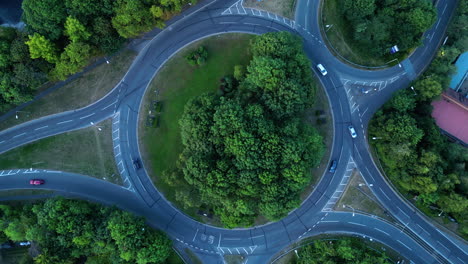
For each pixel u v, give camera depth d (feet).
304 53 249.14
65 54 234.99
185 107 244.63
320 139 239.09
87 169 268.00
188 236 269.85
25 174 266.36
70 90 266.57
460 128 271.08
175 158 266.98
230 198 233.76
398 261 268.00
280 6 266.16
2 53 230.27
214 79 266.36
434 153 246.47
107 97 267.39
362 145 270.67
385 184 269.64
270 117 237.86
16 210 254.68
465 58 274.57
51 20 226.38
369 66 271.28
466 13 265.75
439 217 265.95
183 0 241.35
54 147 267.59
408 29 259.60
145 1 232.12
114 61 266.36
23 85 240.32
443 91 264.72
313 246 264.72
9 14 262.88
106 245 240.53
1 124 265.34
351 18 257.55
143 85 267.80
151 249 239.71
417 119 256.32
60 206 238.89
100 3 229.66
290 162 229.86
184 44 266.36
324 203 271.08
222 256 270.26
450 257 265.95
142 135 267.59
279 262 270.26
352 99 270.67
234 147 224.12
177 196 241.76
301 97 234.79
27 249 264.31
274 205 229.86
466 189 245.45
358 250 250.78
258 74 230.07
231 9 265.95
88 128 267.39
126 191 268.82
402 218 269.44
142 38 265.54
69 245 241.55
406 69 272.72
